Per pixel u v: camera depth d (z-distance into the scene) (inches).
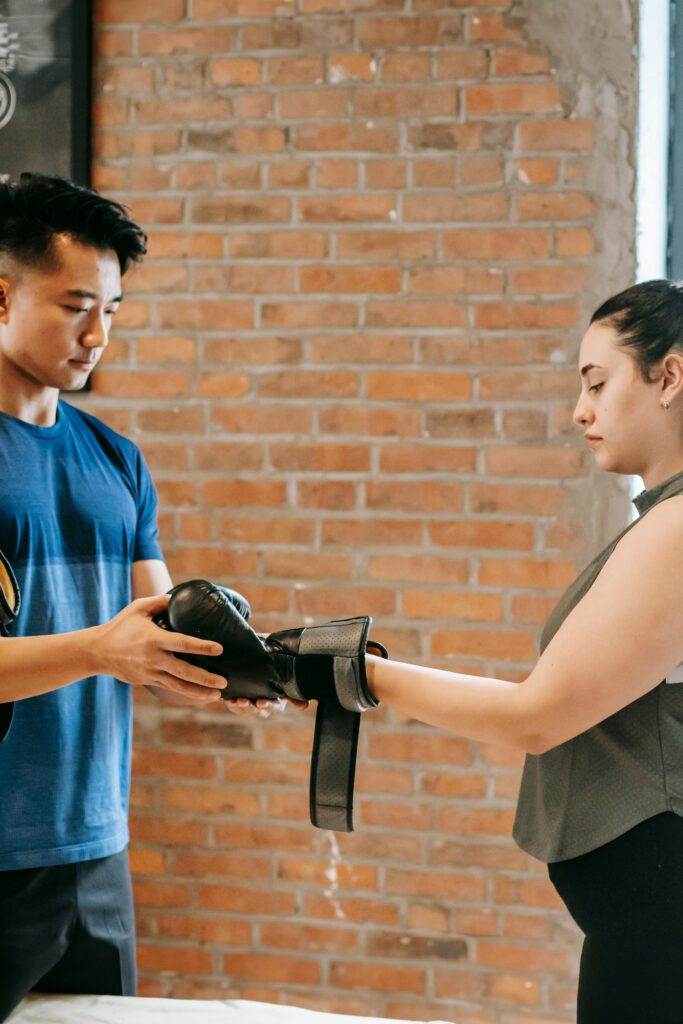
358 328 94.0
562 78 89.7
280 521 96.0
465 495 92.7
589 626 48.7
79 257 62.9
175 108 96.2
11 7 97.0
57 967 65.9
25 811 62.9
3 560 59.3
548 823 53.8
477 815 92.7
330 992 95.3
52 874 63.9
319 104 93.7
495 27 90.4
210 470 97.2
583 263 90.1
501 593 92.4
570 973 91.1
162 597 56.1
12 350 64.6
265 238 95.3
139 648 53.2
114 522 68.7
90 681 66.4
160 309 97.4
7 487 63.3
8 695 56.2
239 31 94.7
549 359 91.0
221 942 97.1
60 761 64.2
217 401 96.8
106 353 98.4
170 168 96.6
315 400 95.0
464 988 93.0
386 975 94.3
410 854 93.8
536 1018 91.7
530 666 91.9
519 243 91.0
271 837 96.3
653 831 49.8
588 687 48.5
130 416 98.3
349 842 94.9
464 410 92.5
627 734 51.0
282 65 94.1
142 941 98.3
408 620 93.9
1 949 62.3
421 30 91.5
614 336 52.5
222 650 53.3
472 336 92.1
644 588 47.8
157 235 97.1
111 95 97.1
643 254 91.0
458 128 91.4
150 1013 62.0
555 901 91.4
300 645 55.8
